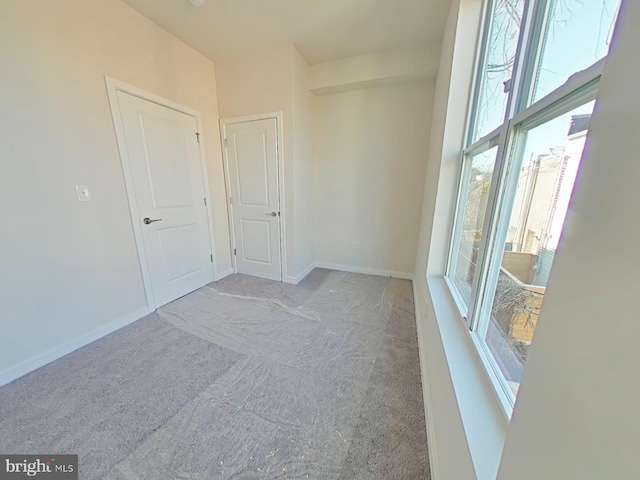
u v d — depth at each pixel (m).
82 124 1.77
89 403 1.38
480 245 1.07
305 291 2.86
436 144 2.14
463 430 0.73
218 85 2.87
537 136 0.73
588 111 0.50
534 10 0.81
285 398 1.43
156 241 2.38
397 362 1.73
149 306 2.36
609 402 0.27
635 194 0.25
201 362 1.71
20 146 1.50
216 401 1.40
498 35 1.22
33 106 1.53
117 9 1.90
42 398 1.41
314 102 3.18
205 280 3.00
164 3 1.94
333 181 3.35
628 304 0.25
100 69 1.83
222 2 1.93
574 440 0.32
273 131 2.76
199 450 1.14
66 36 1.64
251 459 1.11
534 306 0.68
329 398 1.43
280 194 2.92
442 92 2.01
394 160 3.06
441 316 1.34
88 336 1.90
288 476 1.04
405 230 3.19
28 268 1.57
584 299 0.32
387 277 3.32
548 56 0.74
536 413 0.40
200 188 2.80
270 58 2.59
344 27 2.23
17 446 1.15
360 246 3.43
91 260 1.89
